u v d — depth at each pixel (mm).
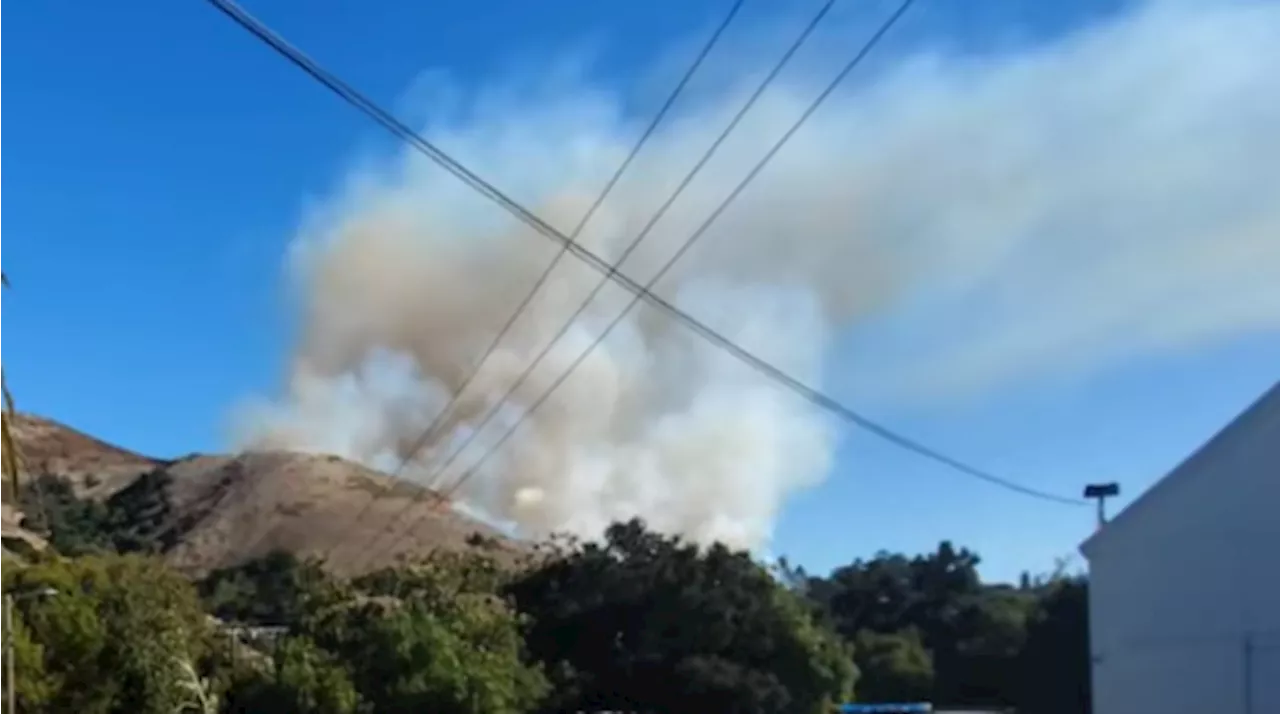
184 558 182750
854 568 102750
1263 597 10289
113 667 54188
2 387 8109
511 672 66938
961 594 95625
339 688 59688
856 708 59250
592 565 78438
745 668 72188
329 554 160375
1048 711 58562
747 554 76312
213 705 57594
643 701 73188
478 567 86375
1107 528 11273
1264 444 10438
